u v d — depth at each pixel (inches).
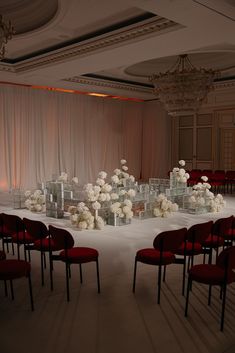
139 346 117.9
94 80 490.9
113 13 265.6
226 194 485.7
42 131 538.0
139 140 665.0
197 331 127.7
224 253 131.0
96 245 234.1
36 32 300.0
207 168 595.5
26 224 171.5
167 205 324.2
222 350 116.2
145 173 668.7
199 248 168.1
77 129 579.5
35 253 217.9
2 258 159.6
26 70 410.3
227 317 138.3
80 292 159.9
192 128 613.6
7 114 500.1
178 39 279.6
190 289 162.4
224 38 276.2
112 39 298.4
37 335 123.8
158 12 219.6
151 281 173.9
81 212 282.5
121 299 153.2
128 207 286.8
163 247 150.3
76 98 575.5
